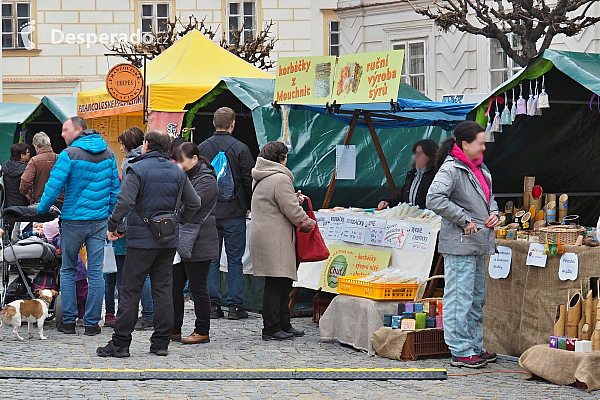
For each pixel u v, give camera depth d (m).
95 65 28.70
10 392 6.52
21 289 9.59
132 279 7.85
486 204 7.54
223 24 28.39
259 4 28.23
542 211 8.38
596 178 9.99
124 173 9.29
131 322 7.93
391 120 11.83
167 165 7.82
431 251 8.41
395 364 7.71
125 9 28.59
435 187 7.38
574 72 7.50
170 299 8.04
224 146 10.00
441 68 21.95
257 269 8.67
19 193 13.48
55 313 9.37
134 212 7.80
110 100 13.12
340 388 6.74
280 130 11.03
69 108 16.47
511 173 9.44
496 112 8.20
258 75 13.58
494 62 20.88
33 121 18.62
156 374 7.06
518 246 7.85
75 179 8.84
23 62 28.53
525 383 6.99
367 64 8.82
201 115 13.07
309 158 11.34
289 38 28.36
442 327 8.03
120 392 6.55
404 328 7.87
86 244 9.02
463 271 7.52
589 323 7.09
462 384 6.93
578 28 15.94
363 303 8.26
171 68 13.20
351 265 9.27
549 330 7.52
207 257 8.51
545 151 9.51
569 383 6.86
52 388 6.67
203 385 6.82
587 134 9.65
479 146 7.45
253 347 8.46
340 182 11.59
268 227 8.62
